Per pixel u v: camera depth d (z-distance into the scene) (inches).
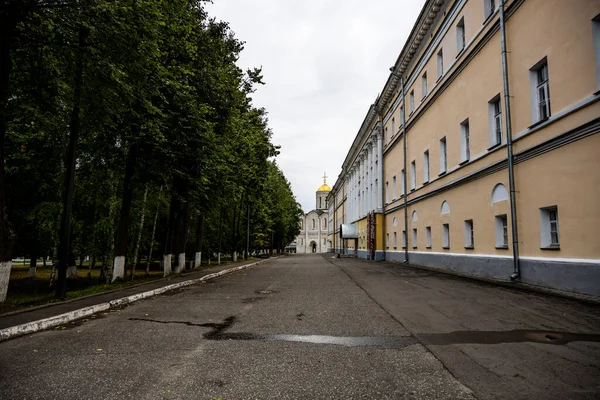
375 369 179.0
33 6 328.2
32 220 692.1
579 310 298.5
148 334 255.1
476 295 390.6
